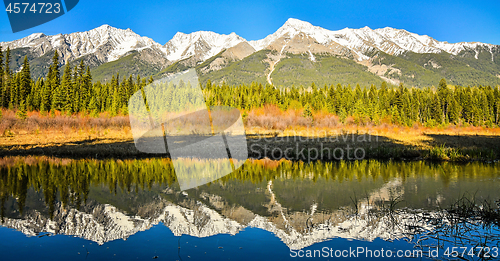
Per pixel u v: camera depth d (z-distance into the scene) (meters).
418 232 4.98
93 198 7.25
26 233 4.95
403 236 4.82
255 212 6.07
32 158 15.88
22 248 4.33
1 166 13.14
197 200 7.00
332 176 10.42
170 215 5.89
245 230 5.06
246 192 7.84
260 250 4.25
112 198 7.23
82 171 11.55
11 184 9.15
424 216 5.79
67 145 19.64
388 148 17.12
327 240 4.65
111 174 10.81
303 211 6.15
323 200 7.05
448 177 10.03
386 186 8.65
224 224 5.34
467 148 17.11
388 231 5.03
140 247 4.35
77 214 6.01
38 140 21.58
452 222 5.39
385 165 13.17
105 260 3.94
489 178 9.77
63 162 14.32
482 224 5.29
